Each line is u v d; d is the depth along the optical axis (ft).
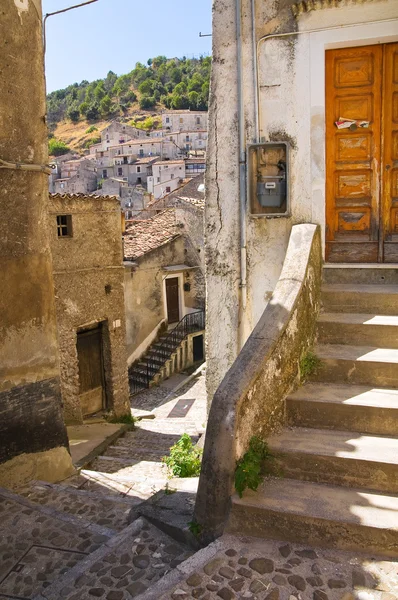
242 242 16.69
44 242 18.47
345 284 16.29
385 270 16.10
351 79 15.92
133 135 342.44
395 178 16.08
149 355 63.87
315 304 14.69
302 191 16.14
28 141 17.76
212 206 17.01
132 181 253.85
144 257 62.64
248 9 15.92
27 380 17.74
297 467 10.93
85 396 43.42
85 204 40.78
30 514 14.14
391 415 11.55
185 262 68.90
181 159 237.04
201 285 69.15
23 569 11.68
